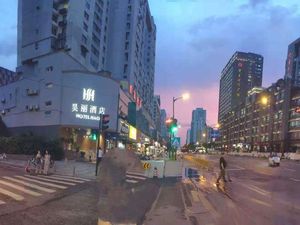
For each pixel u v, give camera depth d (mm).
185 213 12555
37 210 11859
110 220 4309
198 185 23062
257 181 26625
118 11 104500
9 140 43750
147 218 11117
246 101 172375
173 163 28844
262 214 12734
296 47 183250
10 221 9977
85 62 83875
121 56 103438
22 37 84062
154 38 163125
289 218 12062
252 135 159125
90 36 86062
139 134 88938
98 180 4469
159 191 19141
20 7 92000
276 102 136250
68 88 49906
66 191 16906
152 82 158500
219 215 12359
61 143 46906
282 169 43531
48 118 50094
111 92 54438
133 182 4801
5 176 22469
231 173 35562
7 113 57781
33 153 42812
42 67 51906
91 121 50969
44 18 80062
